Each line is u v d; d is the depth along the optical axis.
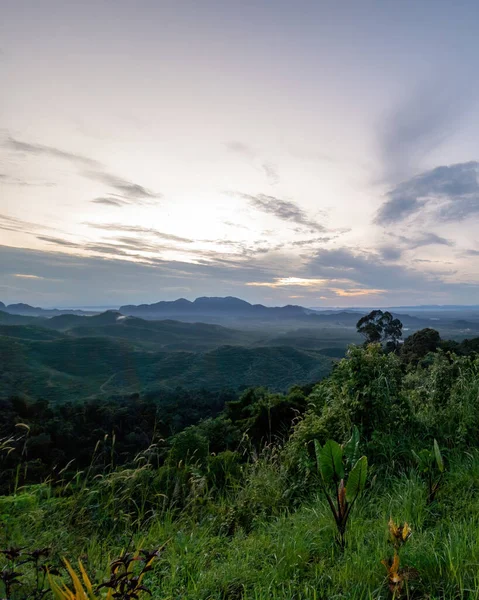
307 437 4.77
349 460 3.52
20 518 3.03
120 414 35.78
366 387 4.97
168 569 2.52
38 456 22.17
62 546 2.72
